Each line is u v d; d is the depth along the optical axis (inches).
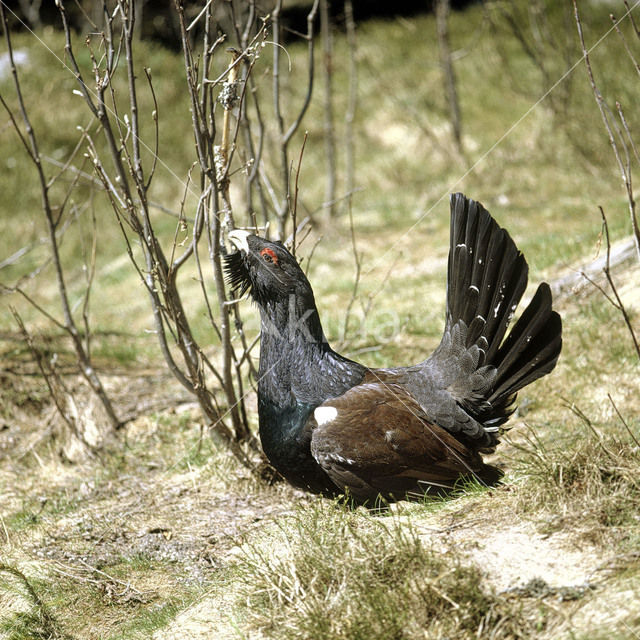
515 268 294.4
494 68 1026.1
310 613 223.5
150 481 388.2
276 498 354.0
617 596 206.1
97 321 694.5
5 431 473.4
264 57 823.7
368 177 919.0
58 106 994.7
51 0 1179.3
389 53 1111.6
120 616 276.2
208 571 298.2
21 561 316.5
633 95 808.3
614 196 751.1
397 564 232.8
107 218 919.7
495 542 243.8
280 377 297.1
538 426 368.8
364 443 279.7
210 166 323.0
